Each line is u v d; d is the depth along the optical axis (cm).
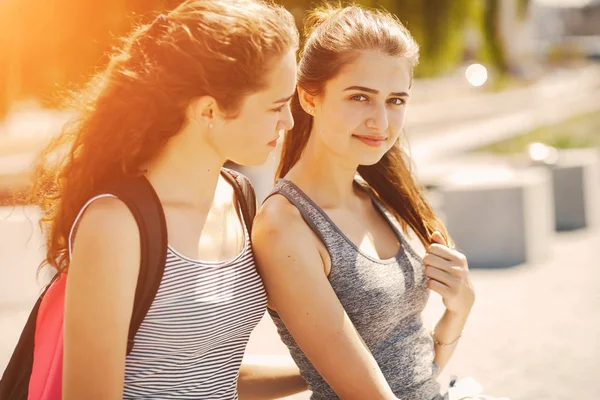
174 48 225
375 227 302
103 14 826
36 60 868
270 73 231
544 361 663
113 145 225
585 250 1110
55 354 229
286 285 261
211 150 239
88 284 216
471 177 1095
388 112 281
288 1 878
